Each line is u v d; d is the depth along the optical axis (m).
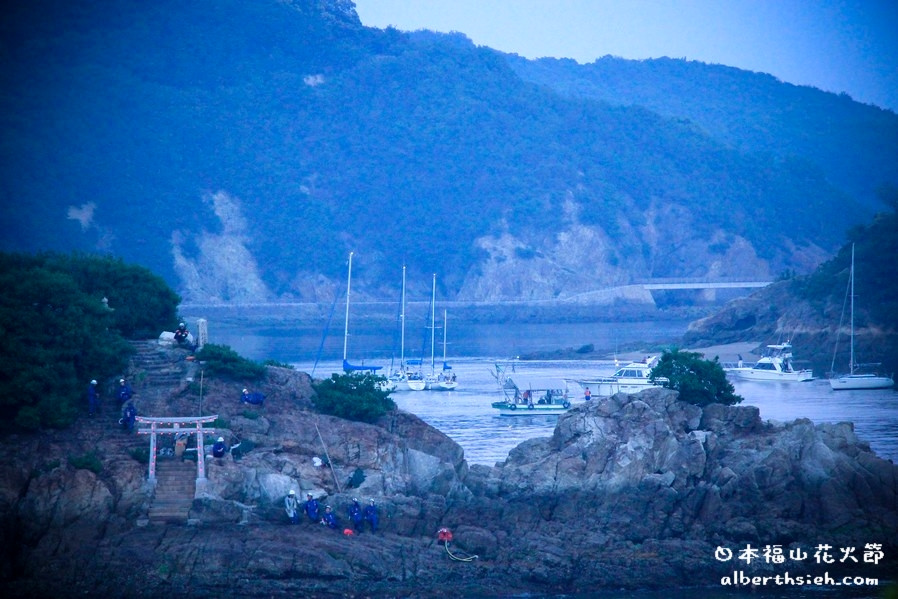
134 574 193.88
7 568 195.62
